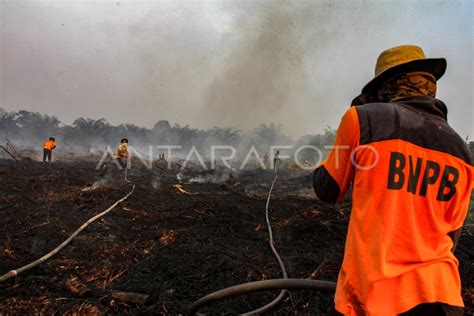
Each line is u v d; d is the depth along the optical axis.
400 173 1.43
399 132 1.47
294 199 10.34
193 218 7.43
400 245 1.39
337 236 6.22
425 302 1.34
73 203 8.58
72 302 3.55
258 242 6.03
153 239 5.95
